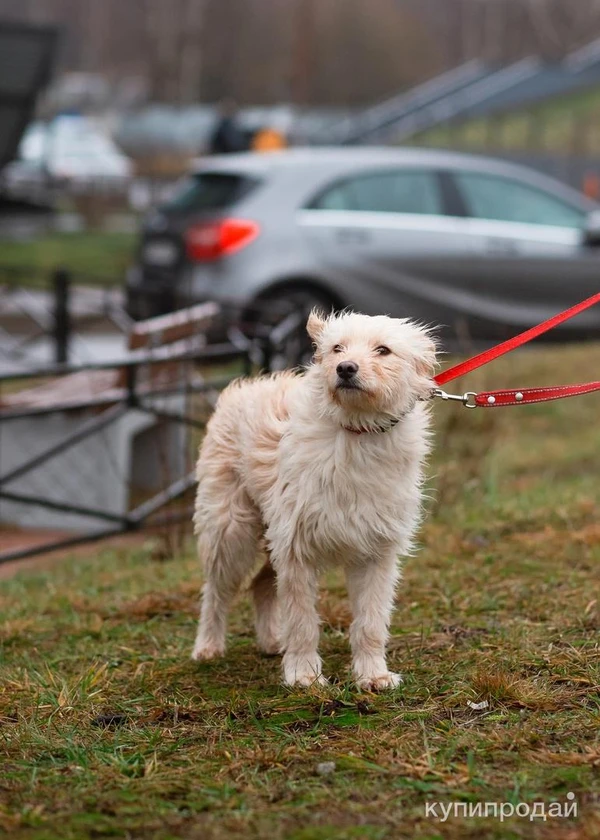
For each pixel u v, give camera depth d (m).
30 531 11.07
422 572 7.76
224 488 6.22
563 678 5.59
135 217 39.75
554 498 9.62
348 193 15.23
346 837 4.07
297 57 52.91
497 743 4.82
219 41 71.38
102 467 10.97
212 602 6.39
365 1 73.38
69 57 86.25
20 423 11.02
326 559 5.73
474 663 5.90
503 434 11.98
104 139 51.62
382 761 4.71
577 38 62.94
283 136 34.62
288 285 14.84
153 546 9.61
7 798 4.49
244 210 14.83
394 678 5.70
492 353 6.19
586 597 6.94
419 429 5.68
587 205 16.95
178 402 11.30
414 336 5.67
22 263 26.31
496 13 72.81
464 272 15.55
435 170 15.66
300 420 5.62
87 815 4.30
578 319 16.30
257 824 4.20
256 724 5.20
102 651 6.61
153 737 5.06
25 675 5.98
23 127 23.09
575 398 13.98
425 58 76.12
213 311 11.51
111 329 18.64
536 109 47.16
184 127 61.75
